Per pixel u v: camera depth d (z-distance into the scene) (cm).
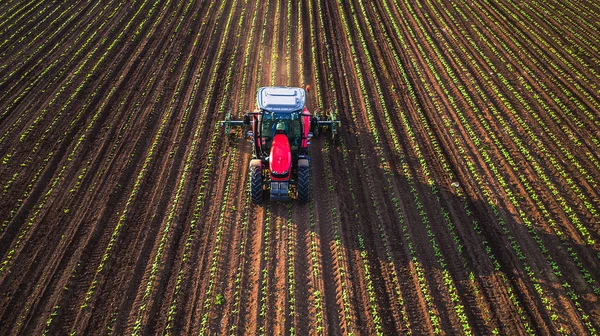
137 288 943
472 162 1316
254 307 916
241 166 1272
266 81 1630
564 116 1524
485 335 886
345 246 1057
